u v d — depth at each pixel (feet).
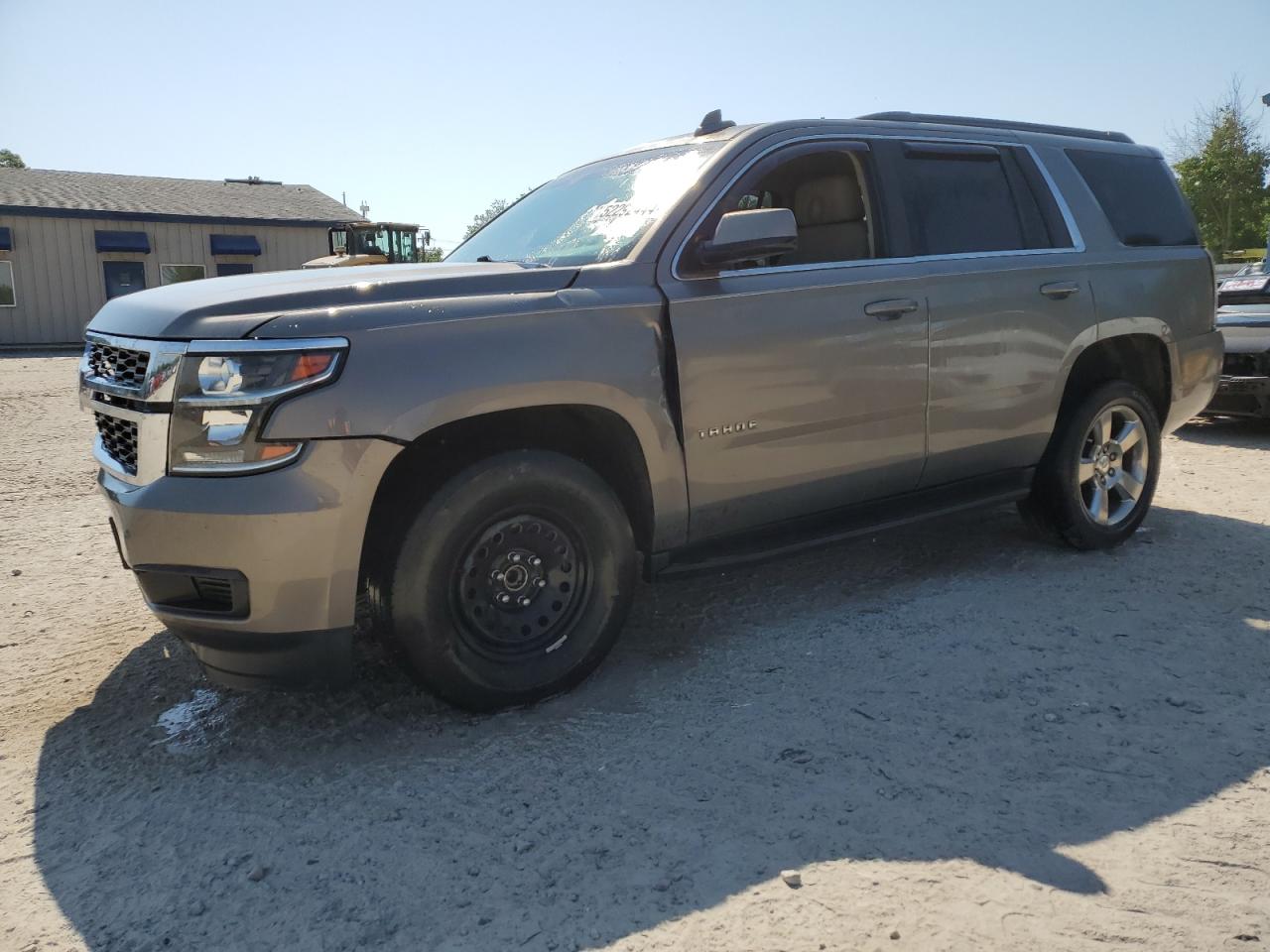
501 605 10.73
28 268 91.30
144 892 7.97
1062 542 16.29
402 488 10.36
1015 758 9.56
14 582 16.46
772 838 8.32
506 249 13.76
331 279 10.68
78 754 10.39
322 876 8.07
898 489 13.88
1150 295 16.30
